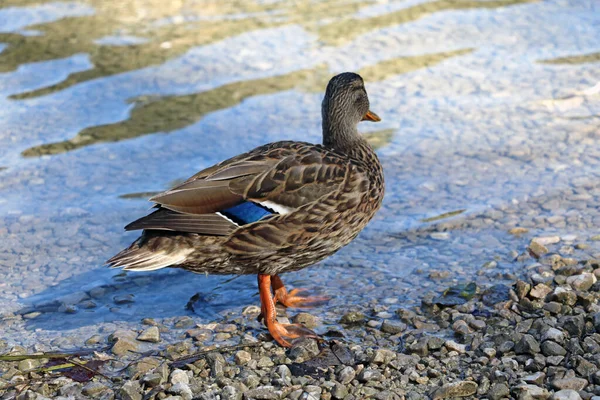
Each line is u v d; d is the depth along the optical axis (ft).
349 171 25.67
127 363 24.04
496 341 23.71
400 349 24.23
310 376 22.81
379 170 27.78
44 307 27.68
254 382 22.45
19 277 29.50
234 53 46.39
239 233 24.02
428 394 21.66
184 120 40.32
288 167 24.88
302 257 25.62
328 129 28.60
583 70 43.70
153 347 24.97
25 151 37.91
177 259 23.79
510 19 50.01
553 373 21.76
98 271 30.01
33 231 32.48
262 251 24.57
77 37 48.08
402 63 44.98
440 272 28.63
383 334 25.14
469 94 41.96
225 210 23.90
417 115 40.37
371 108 41.06
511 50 46.16
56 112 40.93
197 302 28.02
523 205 32.89
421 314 26.17
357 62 45.19
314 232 25.03
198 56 46.06
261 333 25.58
